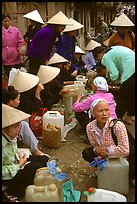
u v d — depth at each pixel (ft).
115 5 64.54
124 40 21.30
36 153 14.23
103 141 12.72
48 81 18.62
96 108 12.59
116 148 12.42
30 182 12.19
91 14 59.98
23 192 12.29
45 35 20.61
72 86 20.59
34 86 16.21
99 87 15.96
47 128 16.51
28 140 13.99
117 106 18.54
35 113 17.13
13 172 12.01
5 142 11.99
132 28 24.64
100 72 19.11
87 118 17.54
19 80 16.19
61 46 24.22
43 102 18.44
